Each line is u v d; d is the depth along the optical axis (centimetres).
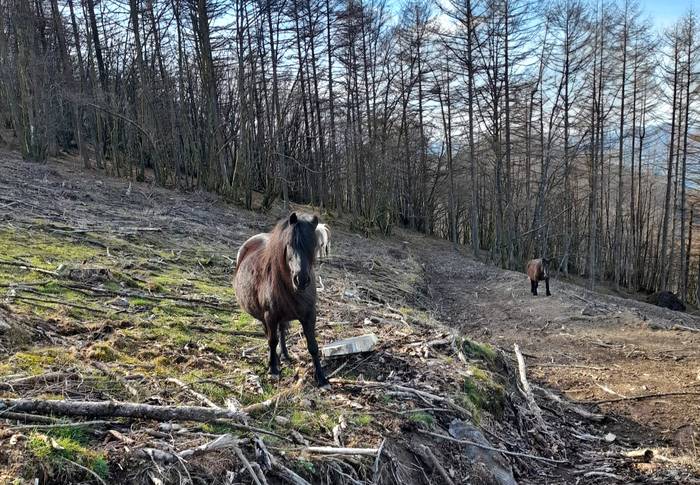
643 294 3384
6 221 923
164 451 323
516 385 716
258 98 2728
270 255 467
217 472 324
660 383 814
